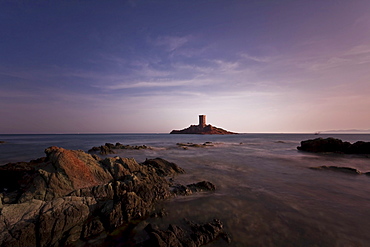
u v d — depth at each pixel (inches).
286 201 387.5
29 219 260.2
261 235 262.8
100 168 439.8
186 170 712.4
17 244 230.2
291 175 626.2
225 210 343.0
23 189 365.7
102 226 277.4
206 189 465.7
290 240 251.1
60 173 354.6
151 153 1304.1
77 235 260.1
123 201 314.5
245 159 1001.5
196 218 311.4
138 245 240.7
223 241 249.9
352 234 265.3
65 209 281.0
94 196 341.4
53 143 2440.9
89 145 2094.0
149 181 440.5
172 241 235.5
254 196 417.7
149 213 329.1
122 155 1189.7
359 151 1218.6
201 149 1626.5
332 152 1299.2
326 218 313.0
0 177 479.2
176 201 386.3
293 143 2496.3
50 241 248.7
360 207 358.3
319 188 478.6
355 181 547.5
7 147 1760.6
